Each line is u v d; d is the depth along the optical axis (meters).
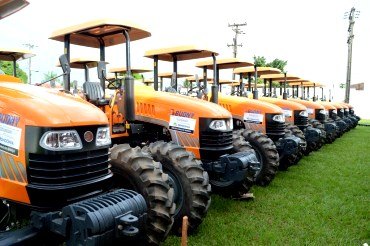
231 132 5.18
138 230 2.60
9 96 2.87
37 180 2.62
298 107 9.46
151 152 4.27
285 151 7.17
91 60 6.90
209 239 3.95
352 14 25.00
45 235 2.70
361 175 7.21
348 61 25.33
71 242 2.53
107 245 2.55
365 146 11.56
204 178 4.13
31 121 2.64
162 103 5.02
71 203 2.73
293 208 5.05
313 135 9.32
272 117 7.19
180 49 5.68
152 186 3.50
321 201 5.42
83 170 2.80
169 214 3.51
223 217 4.68
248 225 4.39
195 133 4.87
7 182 2.72
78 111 2.84
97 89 4.87
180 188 4.09
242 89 9.21
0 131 2.80
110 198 2.71
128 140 5.14
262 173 6.26
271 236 4.04
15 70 6.52
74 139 2.72
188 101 5.01
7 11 3.39
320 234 4.18
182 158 4.16
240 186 5.30
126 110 4.20
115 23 4.11
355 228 4.39
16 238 2.52
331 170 7.67
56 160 2.62
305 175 7.16
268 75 11.21
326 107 13.84
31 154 2.62
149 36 4.81
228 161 4.74
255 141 6.35
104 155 3.01
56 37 4.63
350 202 5.39
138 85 5.45
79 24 4.30
